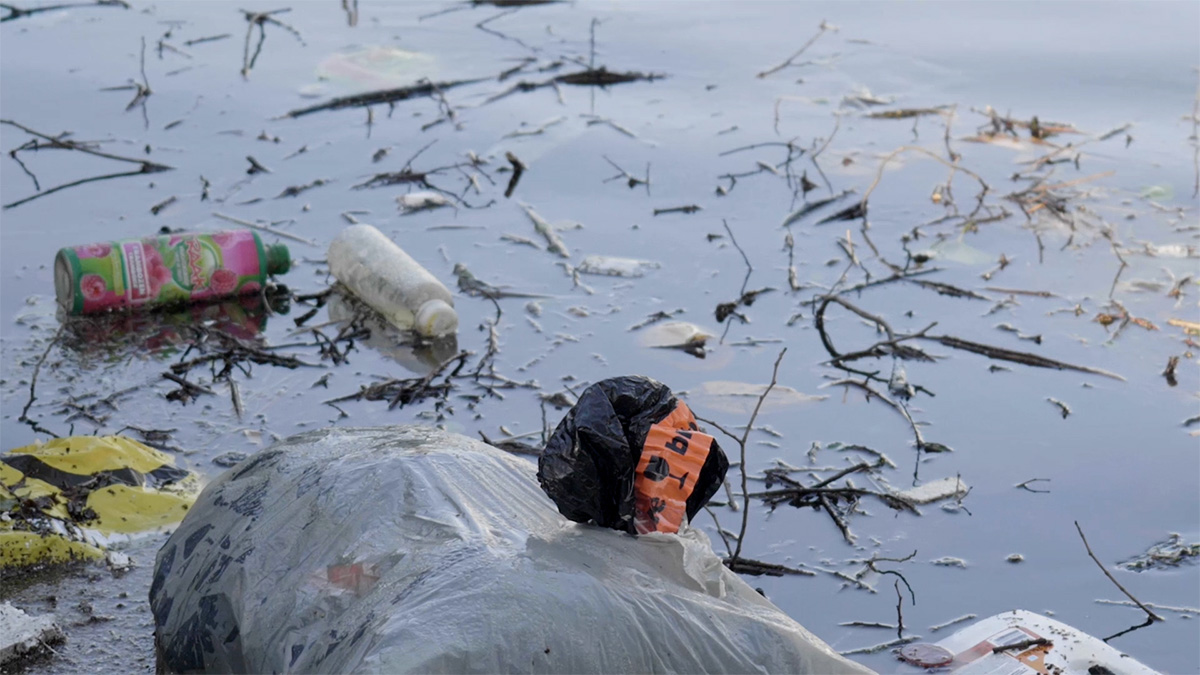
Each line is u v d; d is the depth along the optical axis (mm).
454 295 5328
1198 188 6648
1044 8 10922
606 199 6559
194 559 2688
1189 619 3170
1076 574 3383
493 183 6758
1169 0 11141
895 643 3043
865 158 7227
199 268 5125
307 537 2482
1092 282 5500
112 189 6535
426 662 2008
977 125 7805
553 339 4910
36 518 3422
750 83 8766
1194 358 4746
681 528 2471
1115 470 3941
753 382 4562
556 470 2328
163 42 9500
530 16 10648
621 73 8891
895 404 4387
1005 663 2850
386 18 10445
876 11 10898
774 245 5957
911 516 3680
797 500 3756
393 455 2605
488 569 2182
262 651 2363
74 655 2957
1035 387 4531
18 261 5559
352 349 4840
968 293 5363
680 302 5293
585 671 2076
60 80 8500
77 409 4262
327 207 6359
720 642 2182
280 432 4145
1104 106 8156
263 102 8125
